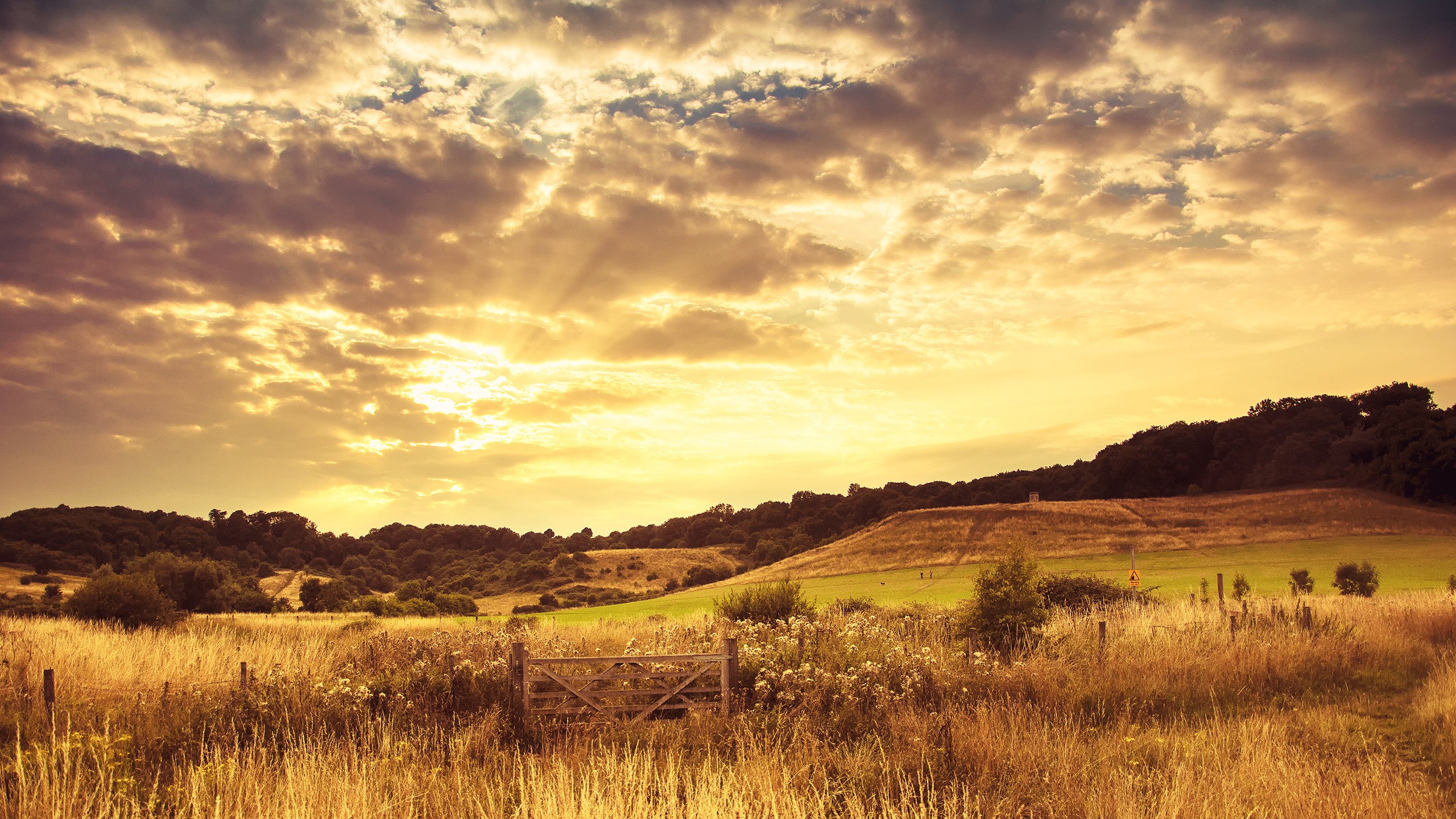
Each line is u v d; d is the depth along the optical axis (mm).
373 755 9578
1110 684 12547
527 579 121938
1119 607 22750
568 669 13078
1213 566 61062
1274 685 13180
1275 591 44281
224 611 59844
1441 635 17609
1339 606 23781
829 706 11578
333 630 30500
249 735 10562
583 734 10852
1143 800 7176
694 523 167125
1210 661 13820
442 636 18031
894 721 10297
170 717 11211
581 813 6828
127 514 118812
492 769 9156
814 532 139500
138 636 18844
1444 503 80312
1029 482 133125
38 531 100000
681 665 13320
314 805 7309
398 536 169750
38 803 7297
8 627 18188
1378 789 7500
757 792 7477
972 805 7137
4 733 10688
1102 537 75875
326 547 148000
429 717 11523
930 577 69250
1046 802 7281
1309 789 7441
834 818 7203
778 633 15875
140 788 8117
